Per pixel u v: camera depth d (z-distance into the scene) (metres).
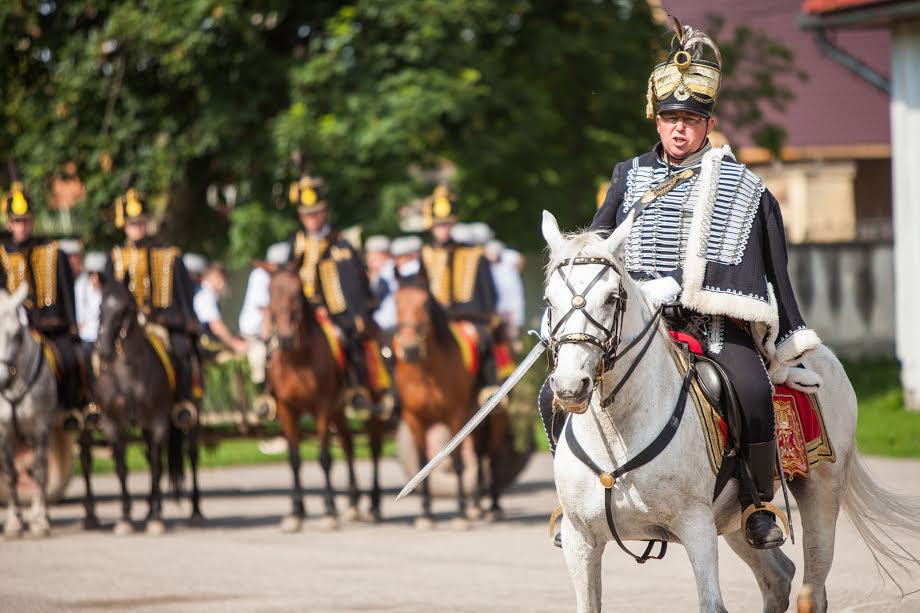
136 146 33.16
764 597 9.96
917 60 30.66
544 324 8.30
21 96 33.53
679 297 8.86
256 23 32.09
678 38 9.23
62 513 22.58
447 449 8.82
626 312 8.11
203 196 35.94
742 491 8.80
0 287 20.47
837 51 32.38
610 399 8.16
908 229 30.77
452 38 31.98
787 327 8.98
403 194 31.05
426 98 30.27
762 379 8.80
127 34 30.36
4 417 19.22
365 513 21.06
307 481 26.75
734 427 8.70
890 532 17.09
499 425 20.39
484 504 22.25
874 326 40.72
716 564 8.30
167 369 19.83
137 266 20.50
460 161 34.56
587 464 8.35
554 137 38.09
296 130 30.05
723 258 8.80
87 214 32.84
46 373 19.66
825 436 9.72
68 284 20.94
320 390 19.77
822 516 9.98
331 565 15.79
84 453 20.38
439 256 21.14
